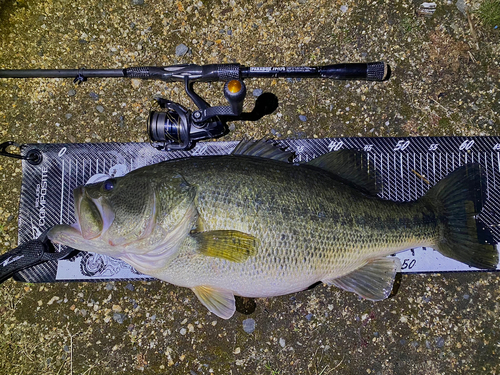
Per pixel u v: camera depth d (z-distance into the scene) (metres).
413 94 0.62
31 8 0.63
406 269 0.60
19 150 0.62
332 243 0.50
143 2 0.63
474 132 0.62
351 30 0.63
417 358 0.59
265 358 0.59
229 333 0.60
